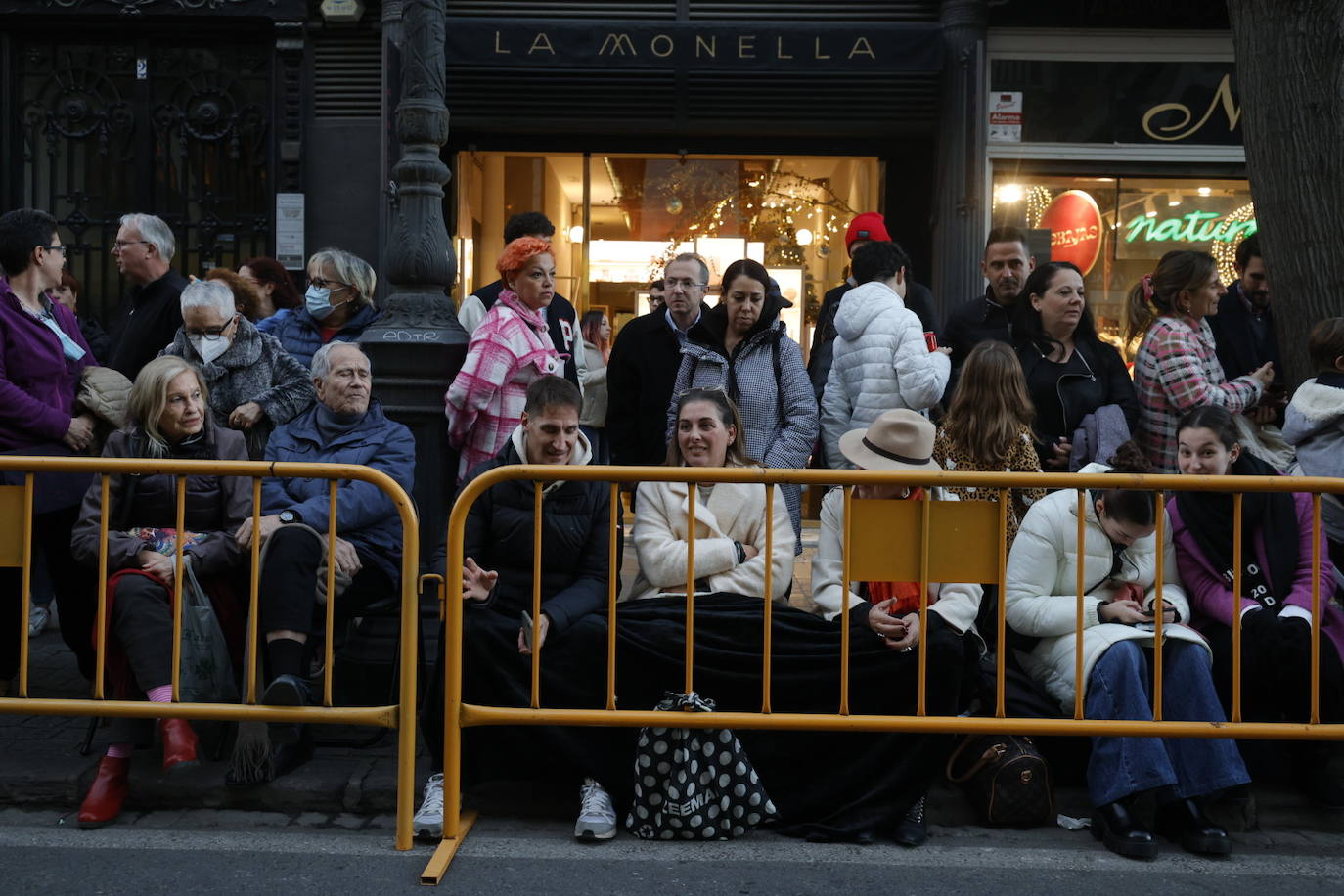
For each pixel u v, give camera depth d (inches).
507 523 167.8
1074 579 169.3
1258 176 209.5
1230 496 171.8
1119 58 373.4
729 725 149.9
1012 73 373.7
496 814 163.8
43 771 166.4
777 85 365.4
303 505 176.1
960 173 363.9
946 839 157.2
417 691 165.0
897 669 158.9
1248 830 161.5
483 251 388.5
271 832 156.6
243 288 231.9
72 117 376.5
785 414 206.1
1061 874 144.6
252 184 376.8
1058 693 164.2
